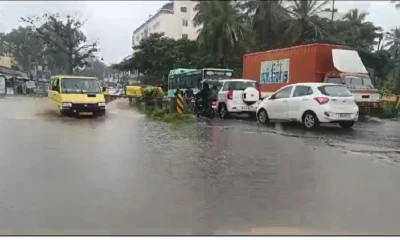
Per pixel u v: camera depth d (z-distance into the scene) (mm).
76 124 14664
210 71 26203
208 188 6020
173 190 5883
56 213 4875
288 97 14469
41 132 12164
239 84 18203
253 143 10352
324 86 13570
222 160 8078
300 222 4715
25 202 5254
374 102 19078
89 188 5914
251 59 25047
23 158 8047
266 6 36812
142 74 59031
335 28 39344
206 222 4668
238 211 5047
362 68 19672
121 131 12734
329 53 19797
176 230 4426
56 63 51344
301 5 37062
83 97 17875
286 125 14859
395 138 11477
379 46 40312
